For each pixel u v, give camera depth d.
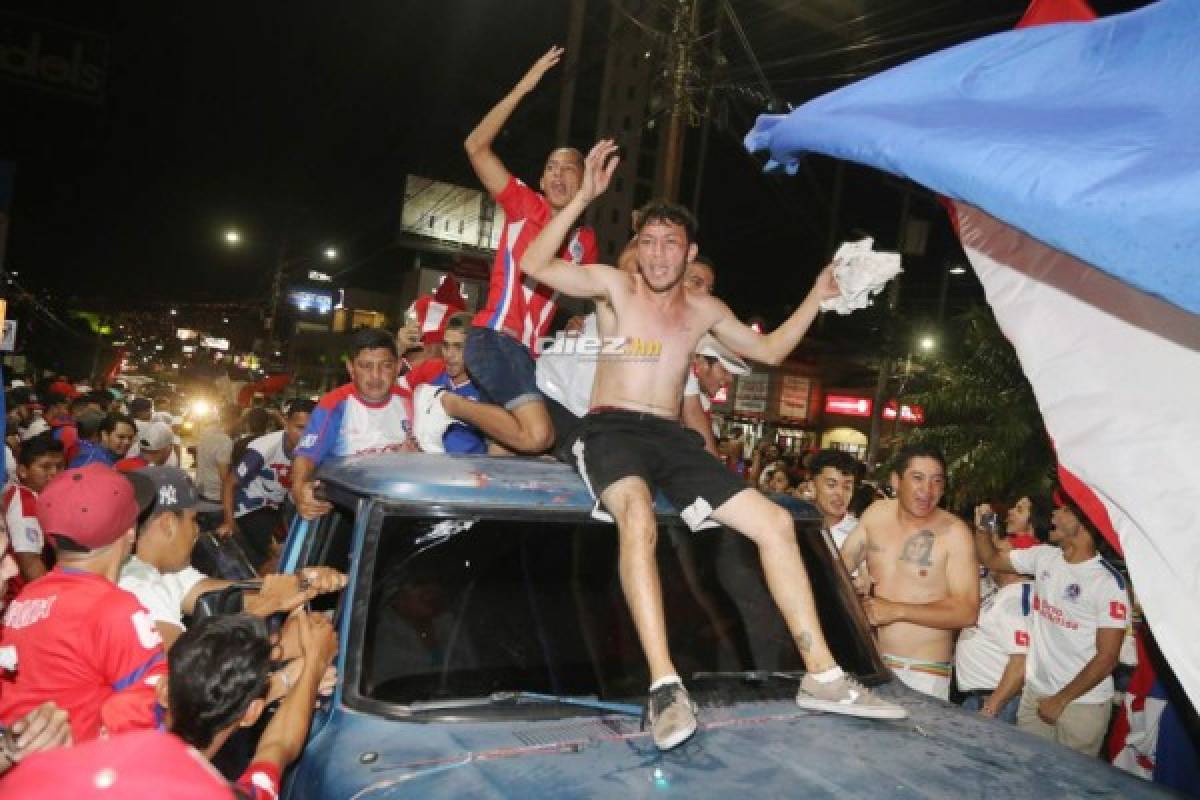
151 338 64.56
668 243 3.15
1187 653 2.57
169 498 3.53
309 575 2.88
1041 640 4.96
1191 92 2.28
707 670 2.89
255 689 2.19
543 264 3.09
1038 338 3.06
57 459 6.53
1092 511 2.93
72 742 2.66
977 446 13.76
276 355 58.38
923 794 2.26
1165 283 2.05
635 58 51.59
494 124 4.53
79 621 2.69
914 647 4.37
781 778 2.27
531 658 2.68
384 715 2.43
